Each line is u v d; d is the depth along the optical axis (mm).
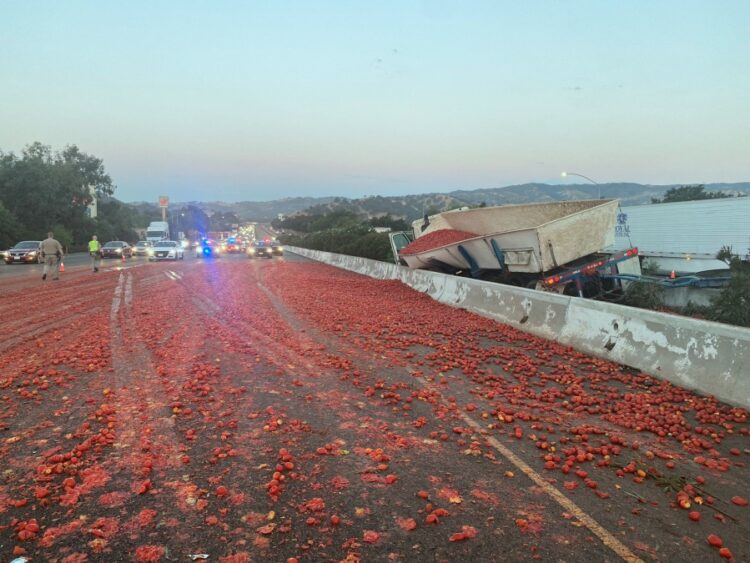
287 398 6180
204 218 187375
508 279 16172
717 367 6180
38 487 3859
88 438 4859
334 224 79562
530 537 3322
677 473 4328
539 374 7387
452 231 19359
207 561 3031
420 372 7492
